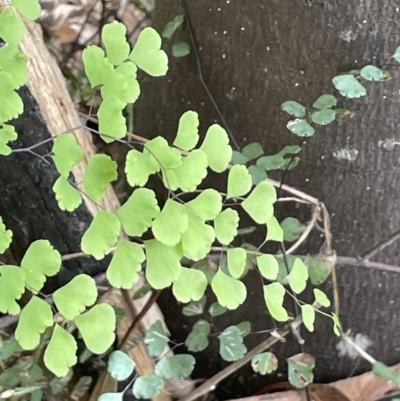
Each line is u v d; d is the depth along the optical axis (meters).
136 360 0.38
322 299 0.29
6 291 0.23
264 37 0.34
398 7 0.32
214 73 0.36
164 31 0.37
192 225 0.24
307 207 0.37
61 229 0.37
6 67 0.24
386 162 0.35
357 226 0.37
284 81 0.35
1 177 0.36
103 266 0.38
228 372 0.37
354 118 0.34
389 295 0.39
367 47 0.33
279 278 0.35
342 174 0.36
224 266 0.35
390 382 0.39
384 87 0.33
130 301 0.38
